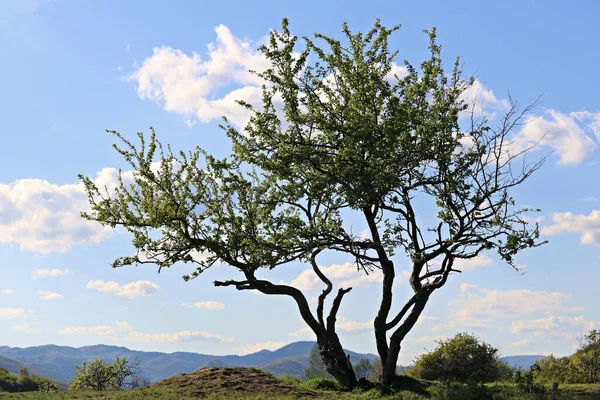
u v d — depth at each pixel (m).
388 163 23.36
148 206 26.31
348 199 23.58
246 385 24.11
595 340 33.88
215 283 26.95
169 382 25.45
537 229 23.08
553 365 33.81
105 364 53.28
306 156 23.58
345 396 22.75
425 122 23.70
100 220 26.69
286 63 23.98
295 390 23.78
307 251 24.56
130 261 26.56
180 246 27.33
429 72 24.83
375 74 23.80
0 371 63.69
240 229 26.75
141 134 27.02
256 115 24.64
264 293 27.02
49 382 59.09
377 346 25.67
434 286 25.08
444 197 24.19
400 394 21.67
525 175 23.56
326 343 26.41
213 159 24.77
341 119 24.05
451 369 33.72
